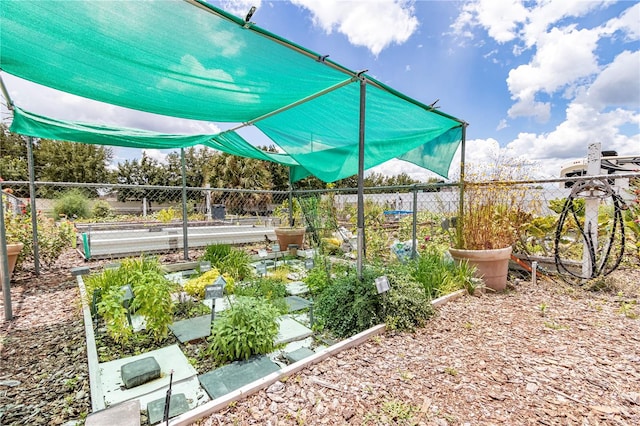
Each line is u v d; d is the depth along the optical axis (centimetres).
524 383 192
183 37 208
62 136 427
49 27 190
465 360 220
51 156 1988
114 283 322
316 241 682
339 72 273
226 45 220
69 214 1138
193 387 202
